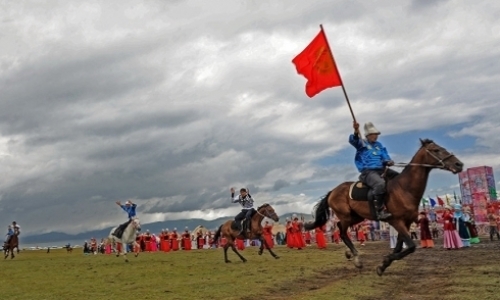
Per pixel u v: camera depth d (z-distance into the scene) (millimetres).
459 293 10250
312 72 14727
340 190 14320
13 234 34562
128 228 24062
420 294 10633
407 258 19500
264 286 12125
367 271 15133
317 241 30828
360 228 33844
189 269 17344
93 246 52156
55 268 20891
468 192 39281
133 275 16047
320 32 14609
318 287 12117
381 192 12750
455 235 24109
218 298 10562
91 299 10969
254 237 20781
